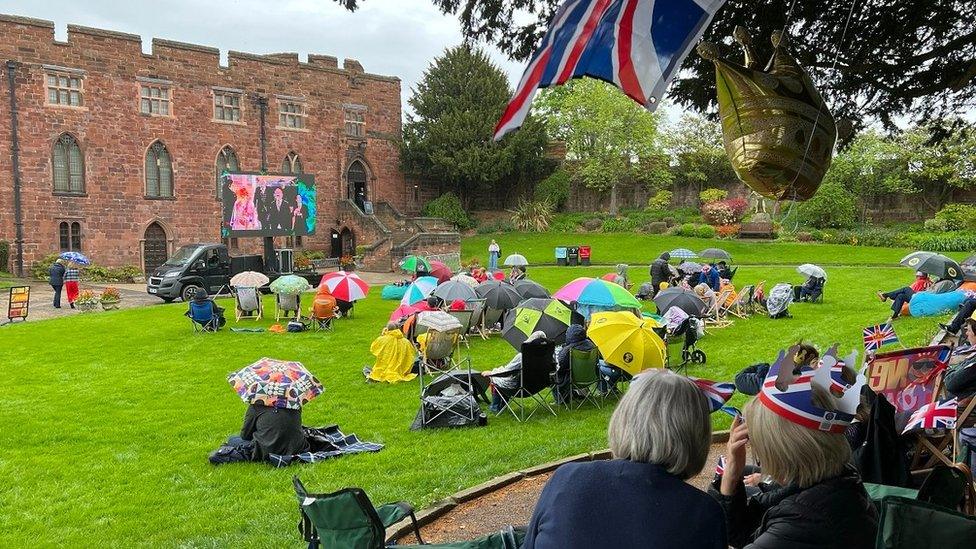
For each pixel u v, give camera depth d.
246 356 15.89
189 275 28.30
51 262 37.59
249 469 8.23
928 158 51.41
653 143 59.56
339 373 14.02
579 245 50.69
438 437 9.50
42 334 19.09
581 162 60.66
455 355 15.78
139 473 8.16
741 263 40.50
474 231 56.81
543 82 3.25
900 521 2.98
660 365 10.06
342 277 20.08
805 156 3.47
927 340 14.04
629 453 2.80
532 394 10.41
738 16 5.51
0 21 37.22
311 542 4.30
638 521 2.62
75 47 39.56
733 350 15.66
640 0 3.11
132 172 41.88
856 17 5.36
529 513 6.79
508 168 54.38
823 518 2.92
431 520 6.72
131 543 6.25
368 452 8.85
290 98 48.19
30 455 8.90
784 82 3.48
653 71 3.17
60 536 6.41
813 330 18.00
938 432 5.59
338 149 50.81
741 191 60.09
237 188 34.19
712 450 8.45
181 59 43.44
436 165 53.09
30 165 38.31
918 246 45.34
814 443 2.95
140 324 20.81
